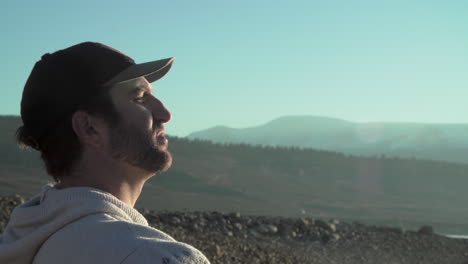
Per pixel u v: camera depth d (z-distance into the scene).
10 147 112.62
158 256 0.92
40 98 1.13
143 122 1.13
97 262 0.93
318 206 128.88
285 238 12.18
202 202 104.06
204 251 8.24
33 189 80.50
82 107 1.11
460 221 120.38
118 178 1.14
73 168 1.14
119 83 1.12
